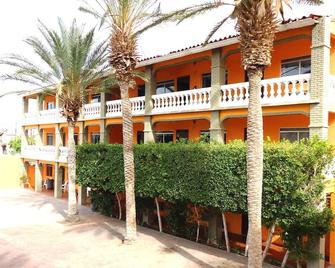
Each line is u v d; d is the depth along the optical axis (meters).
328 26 13.62
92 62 20.36
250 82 10.38
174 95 19.50
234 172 13.93
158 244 16.17
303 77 14.06
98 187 21.84
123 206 22.36
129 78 16.19
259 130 10.36
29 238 16.89
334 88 14.63
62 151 29.58
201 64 21.47
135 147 18.70
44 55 20.03
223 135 17.42
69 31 19.84
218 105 17.12
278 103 14.65
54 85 20.86
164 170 16.92
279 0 10.35
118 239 16.91
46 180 35.72
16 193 32.62
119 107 23.72
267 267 13.55
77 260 13.75
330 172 13.10
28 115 35.19
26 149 35.75
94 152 21.88
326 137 13.65
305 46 16.39
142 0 15.41
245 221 18.50
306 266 13.37
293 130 16.94
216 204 14.52
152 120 20.86
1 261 13.52
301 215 11.95
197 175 15.24
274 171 12.40
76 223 20.41
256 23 10.02
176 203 18.31
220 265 13.27
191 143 16.53
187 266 13.13
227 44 16.39
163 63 20.28
